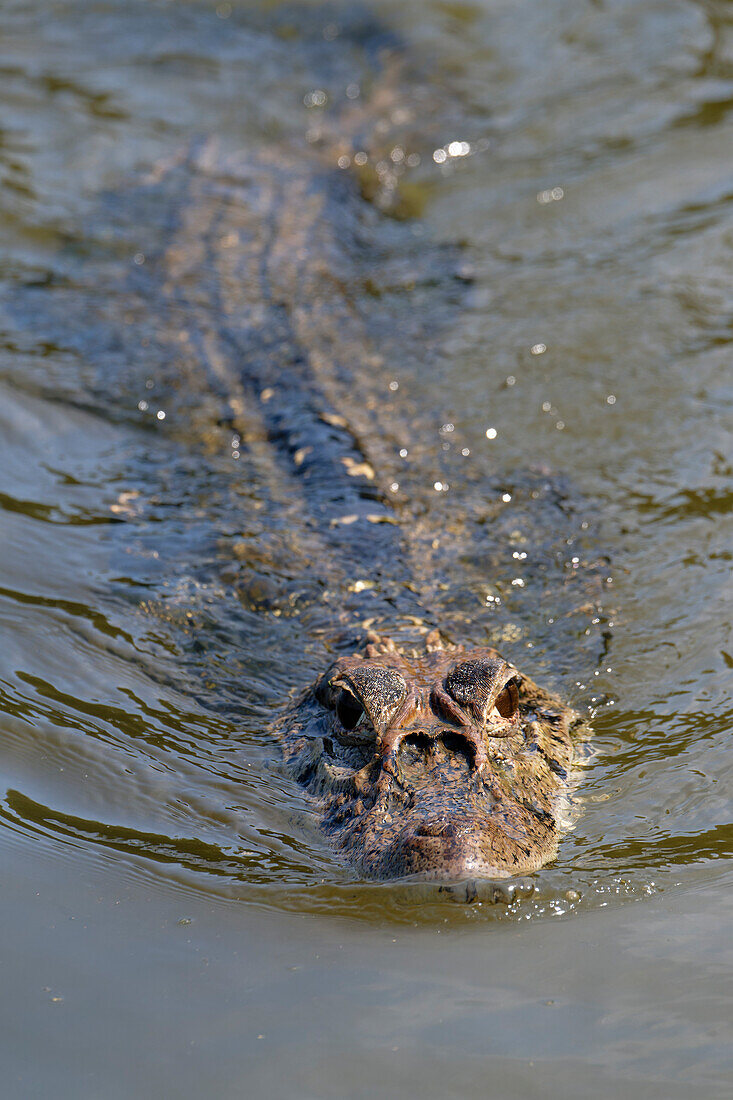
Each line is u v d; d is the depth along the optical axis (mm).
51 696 13070
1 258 24547
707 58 30031
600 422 19141
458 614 14562
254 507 17484
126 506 17594
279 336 22016
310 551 16125
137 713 12961
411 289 23422
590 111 28656
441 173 27266
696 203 25047
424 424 19422
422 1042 7863
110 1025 8109
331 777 11141
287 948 9055
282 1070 7605
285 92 30875
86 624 14586
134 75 31141
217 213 26234
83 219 26016
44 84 30484
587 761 11875
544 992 8383
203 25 33250
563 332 21516
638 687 13211
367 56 32156
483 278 23531
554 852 10188
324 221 25859
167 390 20750
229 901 9750
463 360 21078
